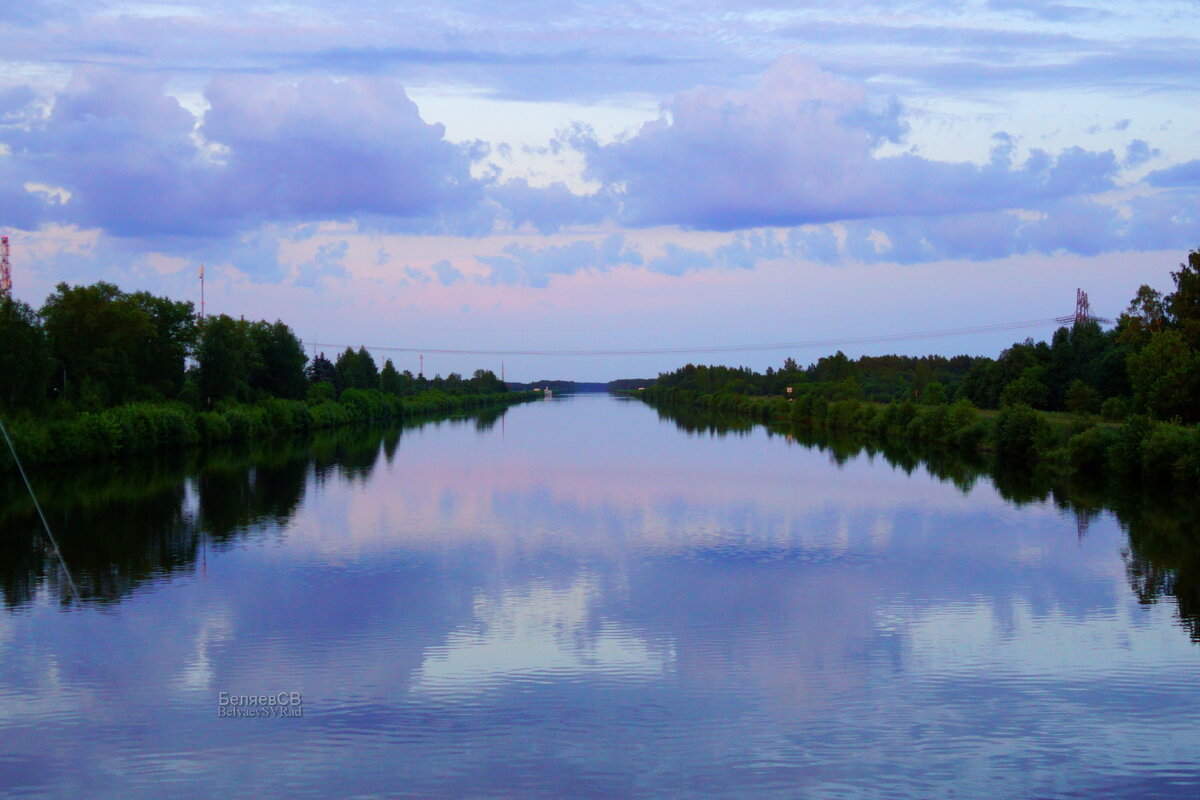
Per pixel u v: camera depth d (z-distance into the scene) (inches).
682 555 1190.9
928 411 3078.2
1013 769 593.9
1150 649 806.5
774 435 3577.8
